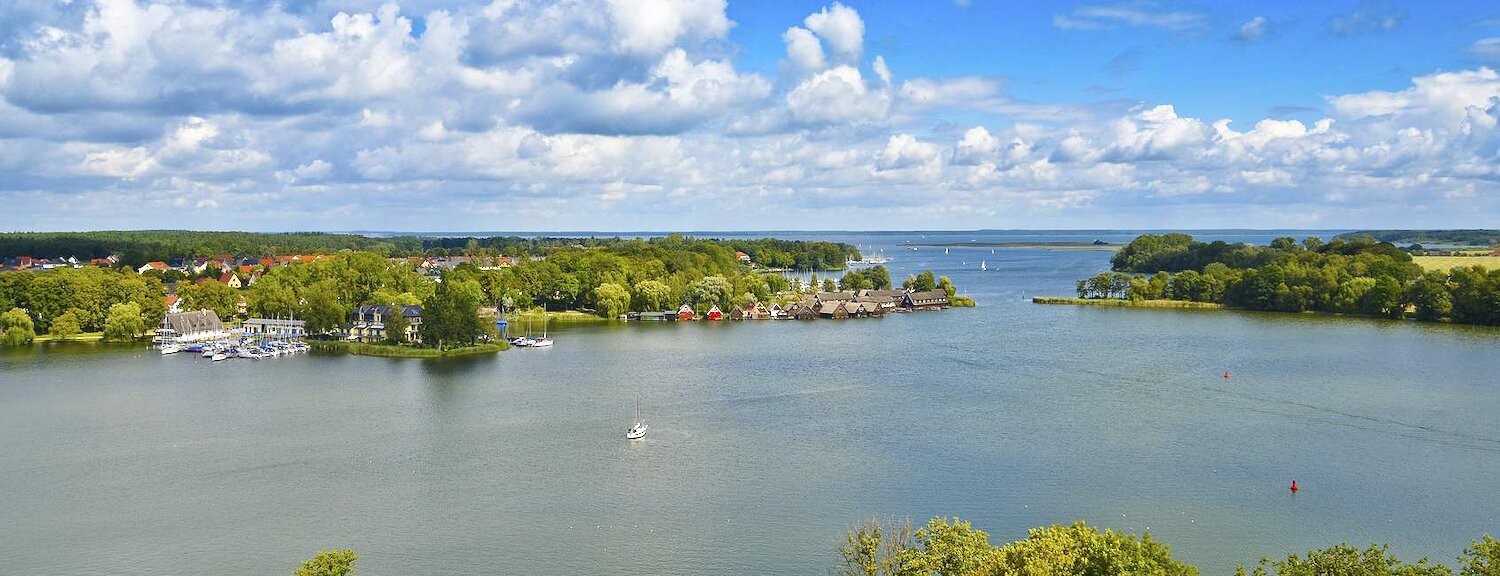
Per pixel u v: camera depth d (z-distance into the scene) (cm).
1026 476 11906
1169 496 11125
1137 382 18250
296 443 13712
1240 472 12012
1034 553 6900
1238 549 9581
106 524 10406
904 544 8400
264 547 9762
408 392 17738
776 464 12525
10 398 17088
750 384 18362
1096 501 10962
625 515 10631
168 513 10738
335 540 9944
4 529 10262
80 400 16938
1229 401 16275
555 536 10031
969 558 7262
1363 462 12412
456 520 10506
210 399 17050
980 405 16100
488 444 13638
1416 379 18250
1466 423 14450
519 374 19838
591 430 14462
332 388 18225
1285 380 18288
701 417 15312
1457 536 9925
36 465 12581
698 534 10050
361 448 13412
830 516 10538
